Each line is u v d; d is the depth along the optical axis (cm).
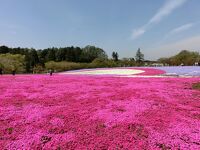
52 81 2736
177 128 891
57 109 1232
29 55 9494
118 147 739
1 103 1407
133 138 809
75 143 775
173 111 1158
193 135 821
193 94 1673
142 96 1561
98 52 15662
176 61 10275
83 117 1065
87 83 2452
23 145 769
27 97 1611
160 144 764
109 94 1664
